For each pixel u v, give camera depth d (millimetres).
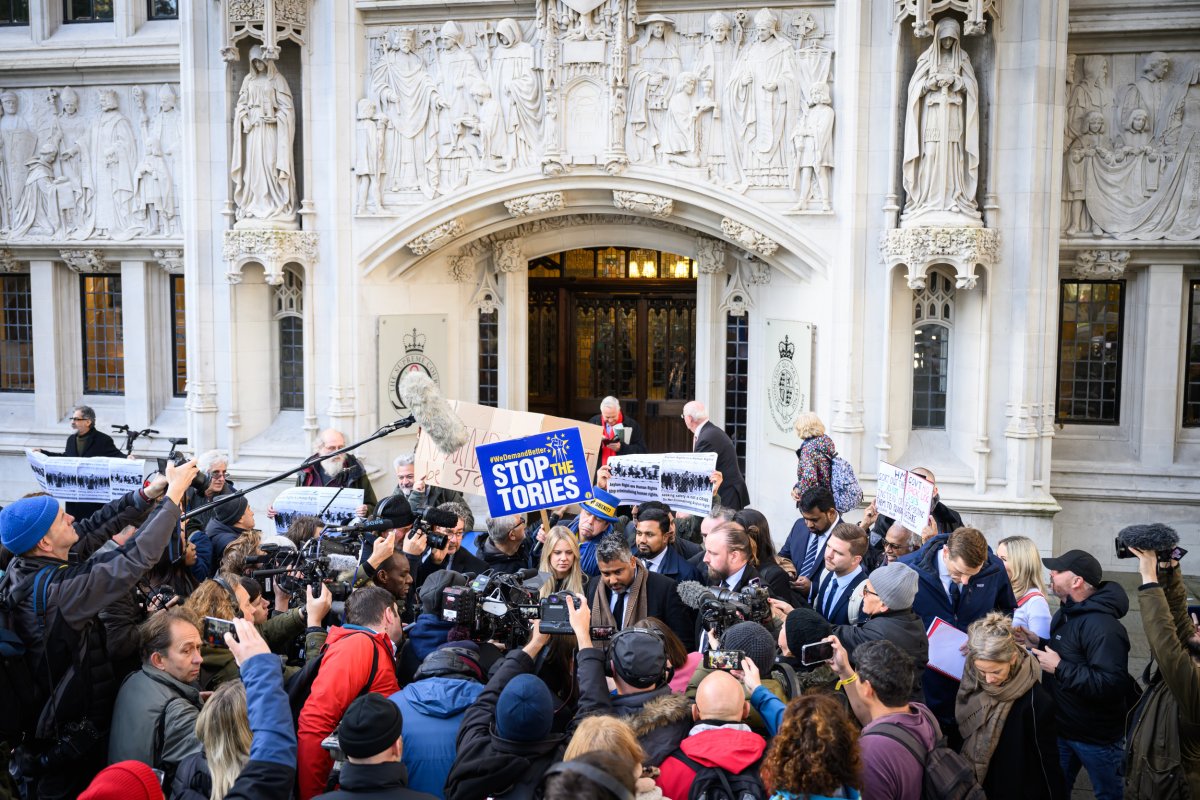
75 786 4914
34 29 13758
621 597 6066
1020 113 10969
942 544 6633
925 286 11422
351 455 10016
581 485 6523
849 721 3787
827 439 9398
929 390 11812
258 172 12352
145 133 13633
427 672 4781
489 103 12055
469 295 13547
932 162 10930
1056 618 6004
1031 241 10992
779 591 6562
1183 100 11453
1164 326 11875
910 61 11164
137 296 14039
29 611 4723
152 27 13539
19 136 13953
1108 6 11266
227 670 5430
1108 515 12109
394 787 3896
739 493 10070
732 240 11930
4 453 14492
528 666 4664
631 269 14023
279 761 3994
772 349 12562
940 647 5703
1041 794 5164
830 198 11477
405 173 12359
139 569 4809
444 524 6359
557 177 11984
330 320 12570
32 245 14047
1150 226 11633
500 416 8562
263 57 12086
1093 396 12352
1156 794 5273
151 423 14156
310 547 6281
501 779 4016
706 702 4156
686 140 11711
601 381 14305
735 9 11539
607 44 11664
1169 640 5039
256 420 13156
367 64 12352
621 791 3260
